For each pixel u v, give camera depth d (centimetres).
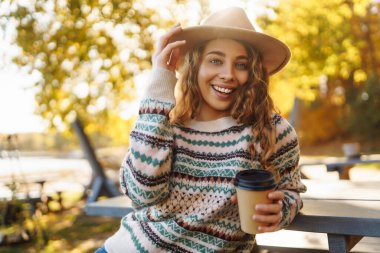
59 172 1148
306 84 662
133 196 148
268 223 132
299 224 164
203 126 157
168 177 149
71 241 484
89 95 538
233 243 152
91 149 665
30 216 502
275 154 157
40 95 535
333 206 180
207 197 149
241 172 136
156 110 148
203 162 152
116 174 873
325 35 632
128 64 516
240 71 161
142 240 153
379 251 206
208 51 161
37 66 522
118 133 676
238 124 155
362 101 1667
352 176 880
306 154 1609
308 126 1898
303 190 164
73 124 656
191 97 162
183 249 150
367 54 1520
